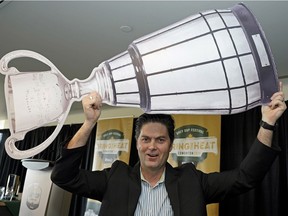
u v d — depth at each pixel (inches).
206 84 25.1
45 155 182.7
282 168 110.0
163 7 79.4
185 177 40.3
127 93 26.6
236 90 25.5
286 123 113.0
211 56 24.9
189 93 25.6
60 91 27.1
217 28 25.7
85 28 95.1
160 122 39.8
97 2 80.7
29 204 118.2
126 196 38.5
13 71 26.6
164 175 41.1
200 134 121.5
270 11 77.8
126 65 26.5
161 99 25.9
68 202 123.0
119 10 83.3
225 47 25.1
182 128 126.0
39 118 26.6
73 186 38.8
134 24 89.5
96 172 42.2
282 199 107.2
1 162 218.1
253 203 112.3
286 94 125.1
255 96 26.6
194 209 36.5
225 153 126.4
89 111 31.9
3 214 101.2
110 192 39.3
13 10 88.4
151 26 89.3
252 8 77.0
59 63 125.6
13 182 142.0
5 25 97.5
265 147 35.0
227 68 24.9
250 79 25.6
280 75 121.3
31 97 26.3
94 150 159.2
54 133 27.7
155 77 25.4
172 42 25.8
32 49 113.7
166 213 37.6
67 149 35.9
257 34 25.9
